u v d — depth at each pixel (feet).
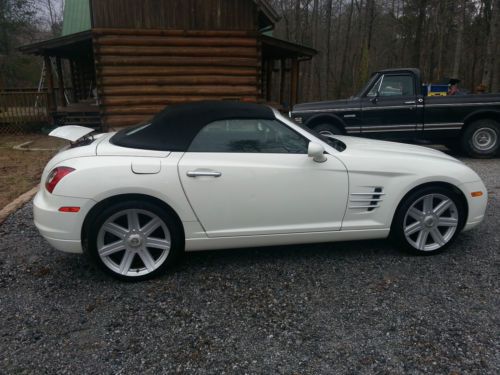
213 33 32.91
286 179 11.16
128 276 10.78
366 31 85.97
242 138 11.28
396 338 8.57
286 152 11.41
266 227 11.37
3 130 42.09
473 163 26.71
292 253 12.66
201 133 11.09
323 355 8.08
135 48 32.19
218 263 11.98
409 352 8.15
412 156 12.29
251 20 33.35
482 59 100.89
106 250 10.63
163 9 32.07
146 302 9.92
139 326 8.99
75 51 43.57
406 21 104.42
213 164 10.79
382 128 27.81
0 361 7.90
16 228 14.52
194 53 32.94
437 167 12.02
